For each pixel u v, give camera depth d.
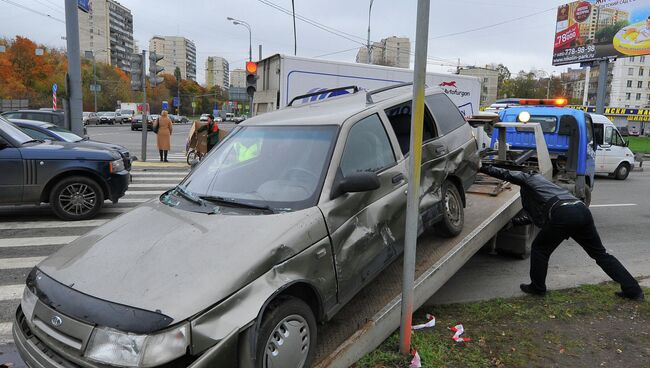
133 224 3.22
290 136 3.78
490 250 6.59
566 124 8.67
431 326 4.24
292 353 2.87
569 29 35.31
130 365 2.29
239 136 4.07
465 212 5.71
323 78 12.41
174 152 22.61
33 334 2.68
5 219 8.05
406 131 4.44
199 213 3.22
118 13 111.62
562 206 4.95
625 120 68.19
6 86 65.06
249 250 2.74
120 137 31.16
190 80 118.56
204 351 2.39
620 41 31.31
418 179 3.26
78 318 2.44
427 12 3.03
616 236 8.23
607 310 4.72
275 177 3.49
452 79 15.97
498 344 3.95
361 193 3.54
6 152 7.27
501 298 5.06
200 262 2.65
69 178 7.79
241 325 2.50
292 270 2.86
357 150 3.71
